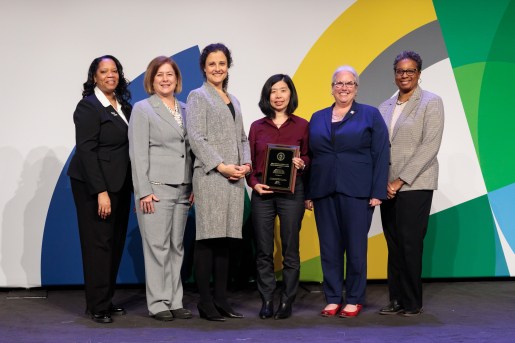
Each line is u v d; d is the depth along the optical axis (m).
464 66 3.65
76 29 3.42
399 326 2.48
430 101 2.72
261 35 3.57
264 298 2.69
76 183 2.62
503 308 2.88
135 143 2.56
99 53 3.45
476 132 3.65
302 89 3.59
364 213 2.71
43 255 3.41
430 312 2.79
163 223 2.58
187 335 2.29
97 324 2.51
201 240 2.62
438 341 2.21
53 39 3.40
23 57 3.38
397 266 2.82
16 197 3.38
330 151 2.71
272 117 2.75
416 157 2.67
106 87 2.65
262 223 2.69
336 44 3.60
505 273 3.67
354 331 2.38
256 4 3.56
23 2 3.38
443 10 3.64
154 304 2.60
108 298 2.64
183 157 2.64
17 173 3.38
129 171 2.75
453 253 3.66
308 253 3.62
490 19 3.66
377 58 3.62
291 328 2.44
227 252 2.71
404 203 2.70
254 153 2.76
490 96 3.66
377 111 2.73
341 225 2.75
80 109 2.59
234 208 2.58
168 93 2.67
